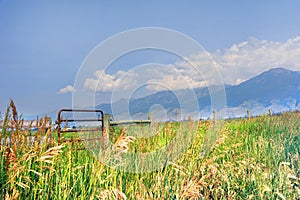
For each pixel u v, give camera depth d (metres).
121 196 3.14
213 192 4.39
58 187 3.06
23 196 2.85
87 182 3.46
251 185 4.49
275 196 4.36
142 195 3.56
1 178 2.75
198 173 4.29
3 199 2.65
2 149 2.88
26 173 2.96
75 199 3.08
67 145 3.95
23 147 3.04
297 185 4.84
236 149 6.11
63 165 3.41
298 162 5.79
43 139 3.15
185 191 3.76
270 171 4.87
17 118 2.97
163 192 3.71
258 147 6.45
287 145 7.19
